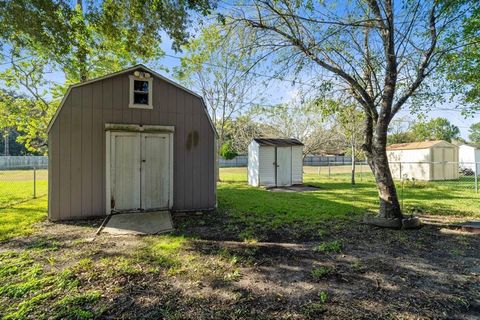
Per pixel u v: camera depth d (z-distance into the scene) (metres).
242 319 2.28
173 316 2.30
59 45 5.84
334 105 6.62
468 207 7.38
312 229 5.22
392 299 2.62
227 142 19.88
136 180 6.43
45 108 11.30
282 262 3.55
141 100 6.52
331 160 34.34
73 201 5.91
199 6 4.75
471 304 2.54
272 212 6.78
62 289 2.73
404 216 5.68
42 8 5.12
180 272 3.20
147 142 6.53
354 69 5.88
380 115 5.61
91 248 4.02
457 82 6.16
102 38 9.42
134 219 5.79
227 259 3.63
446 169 15.47
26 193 9.30
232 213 6.70
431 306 2.50
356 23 5.09
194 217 6.28
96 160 6.10
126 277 3.04
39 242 4.28
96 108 6.09
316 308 2.45
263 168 12.61
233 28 5.78
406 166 16.23
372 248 4.15
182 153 6.87
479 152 18.86
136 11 5.74
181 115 6.86
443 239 4.61
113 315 2.31
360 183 13.80
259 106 15.30
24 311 2.33
